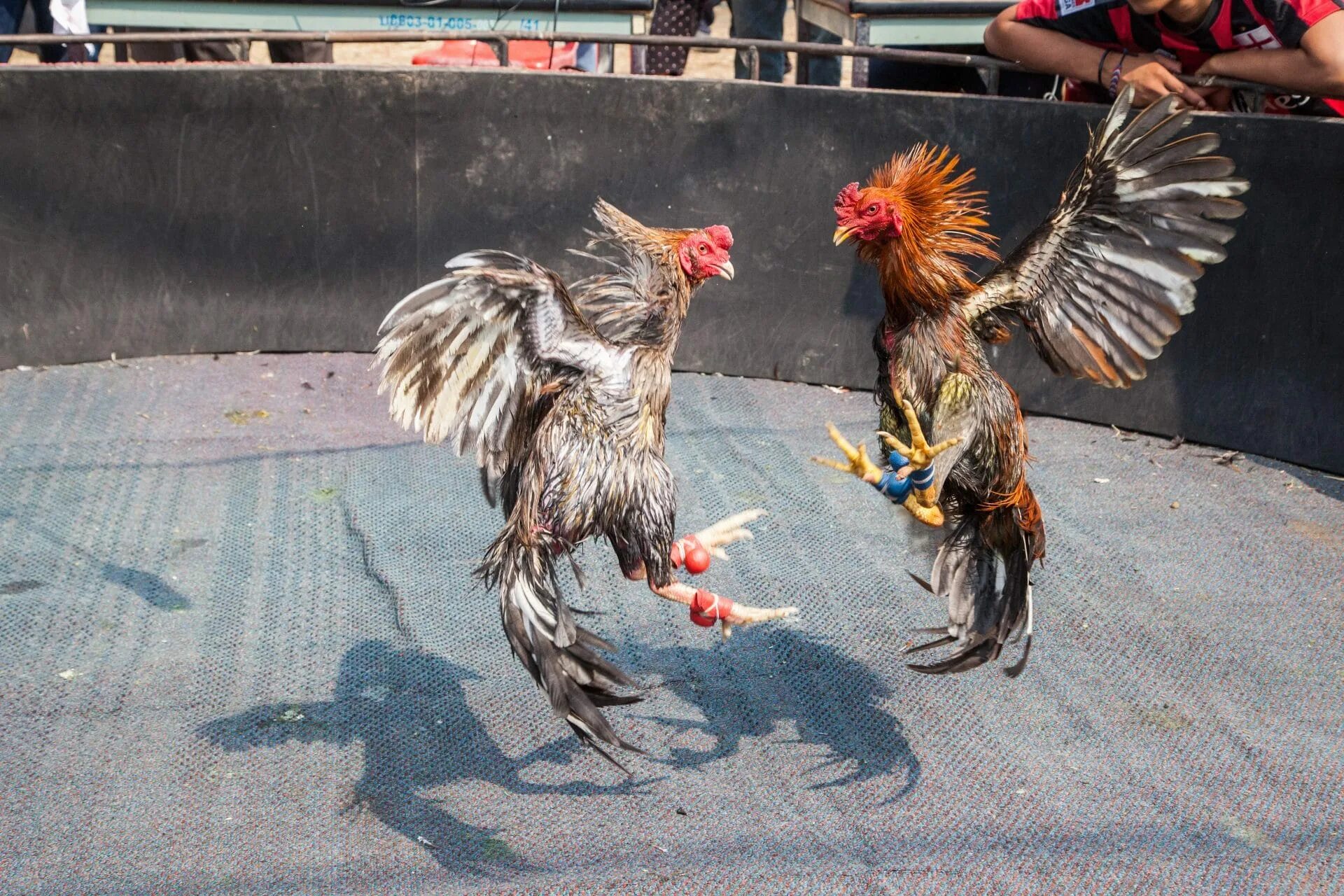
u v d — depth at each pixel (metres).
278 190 7.45
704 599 3.76
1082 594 5.32
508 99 7.33
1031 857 3.77
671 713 4.54
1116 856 3.76
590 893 3.52
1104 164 3.80
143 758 4.17
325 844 3.79
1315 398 6.40
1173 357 6.79
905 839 3.88
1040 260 3.92
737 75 9.51
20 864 3.66
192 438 6.58
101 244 7.31
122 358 7.54
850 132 7.08
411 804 4.00
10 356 7.31
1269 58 5.79
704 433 6.88
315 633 4.95
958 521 4.21
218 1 7.58
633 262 3.71
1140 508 6.08
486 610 5.15
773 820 3.96
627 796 4.07
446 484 6.20
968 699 4.64
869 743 4.38
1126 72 6.10
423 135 7.40
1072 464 6.57
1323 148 6.09
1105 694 4.66
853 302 7.38
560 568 5.46
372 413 6.98
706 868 3.68
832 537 5.79
